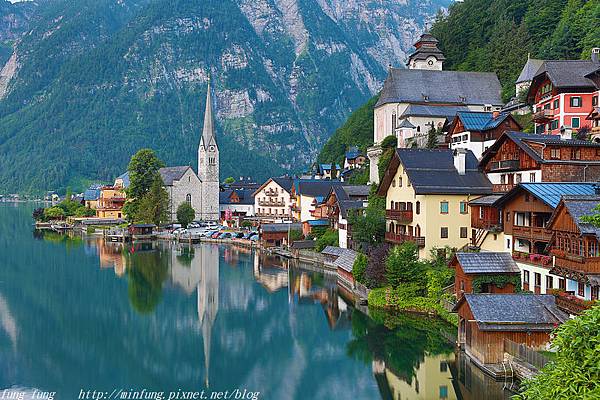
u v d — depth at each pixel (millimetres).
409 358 51594
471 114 96188
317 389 46969
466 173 74062
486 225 64188
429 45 160000
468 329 48125
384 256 73062
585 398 20719
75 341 61156
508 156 69625
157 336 62844
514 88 135375
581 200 45875
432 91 135625
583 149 64625
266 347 58281
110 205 196625
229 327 65625
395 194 80750
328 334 61594
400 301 65875
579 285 46844
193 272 99312
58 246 135000
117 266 105500
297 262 109438
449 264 60969
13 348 58844
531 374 39906
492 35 162625
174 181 183375
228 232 152750
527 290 55031
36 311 73000
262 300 77875
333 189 111188
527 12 162375
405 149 77875
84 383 49875
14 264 106438
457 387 45000
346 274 84875
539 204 54781
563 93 88188
